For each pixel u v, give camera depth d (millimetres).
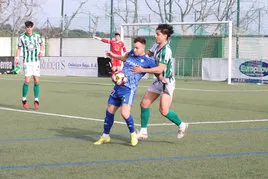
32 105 20125
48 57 49531
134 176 8602
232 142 12031
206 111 18797
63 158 10008
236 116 17297
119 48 27875
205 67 41875
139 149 11078
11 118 16062
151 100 11922
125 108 11359
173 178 8492
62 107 19484
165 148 11211
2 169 9023
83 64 47250
